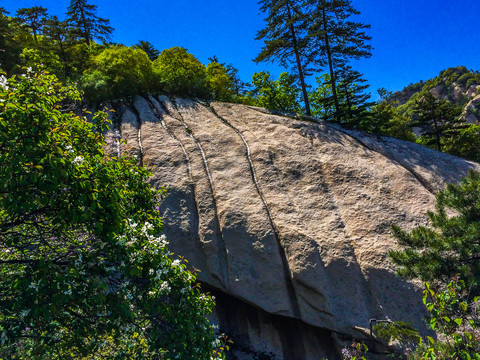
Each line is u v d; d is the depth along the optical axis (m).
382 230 13.03
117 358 5.08
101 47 30.44
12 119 4.04
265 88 30.48
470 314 6.70
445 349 3.97
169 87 22.30
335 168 15.99
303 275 11.79
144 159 15.96
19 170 3.80
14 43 21.48
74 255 4.49
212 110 21.20
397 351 9.87
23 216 4.80
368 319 10.91
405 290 11.19
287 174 15.87
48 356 4.93
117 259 4.81
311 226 13.40
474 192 8.45
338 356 11.05
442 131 25.03
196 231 13.55
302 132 18.75
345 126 20.31
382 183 15.11
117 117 18.78
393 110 31.45
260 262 12.43
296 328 12.13
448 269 8.26
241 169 15.96
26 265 4.55
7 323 4.16
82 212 4.41
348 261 12.15
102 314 4.73
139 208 6.46
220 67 28.19
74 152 4.70
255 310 12.77
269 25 24.73
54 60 19.69
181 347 5.00
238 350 11.91
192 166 15.95
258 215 13.64
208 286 13.10
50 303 4.06
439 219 8.87
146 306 4.86
